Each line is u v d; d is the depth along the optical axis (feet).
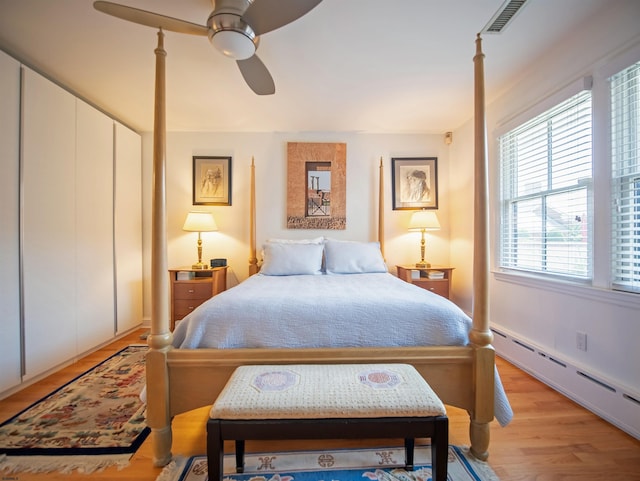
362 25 5.61
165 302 4.38
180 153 11.15
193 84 7.77
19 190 6.44
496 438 4.81
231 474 4.08
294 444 4.71
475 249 4.41
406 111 9.55
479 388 4.29
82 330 8.11
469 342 4.58
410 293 5.57
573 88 5.92
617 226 5.28
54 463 4.29
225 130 11.18
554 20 5.52
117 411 5.60
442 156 11.50
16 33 5.84
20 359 6.41
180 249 11.16
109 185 9.23
